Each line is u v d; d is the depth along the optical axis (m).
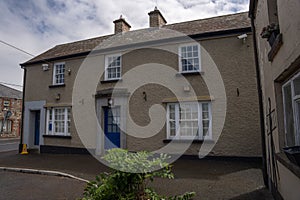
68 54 10.92
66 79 10.97
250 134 7.66
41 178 6.06
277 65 3.53
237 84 8.02
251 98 7.78
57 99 11.01
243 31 8.07
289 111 3.53
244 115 7.80
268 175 4.85
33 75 11.99
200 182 5.30
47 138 11.01
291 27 2.73
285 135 3.67
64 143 10.52
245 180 5.43
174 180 5.46
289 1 2.77
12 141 20.73
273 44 3.52
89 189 3.43
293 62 2.71
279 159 3.48
